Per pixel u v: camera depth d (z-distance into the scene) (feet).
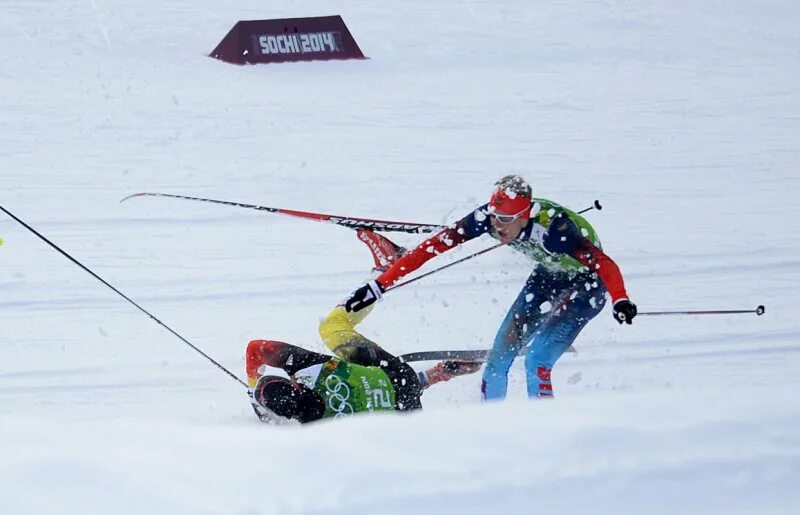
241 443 22.65
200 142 145.38
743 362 72.43
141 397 62.75
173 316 80.23
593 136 161.07
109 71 183.73
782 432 23.39
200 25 228.02
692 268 97.55
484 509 21.16
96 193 117.70
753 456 22.77
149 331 76.33
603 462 22.33
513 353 63.31
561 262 61.21
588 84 202.80
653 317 83.61
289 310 82.99
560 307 62.39
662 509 21.83
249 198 119.75
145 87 175.63
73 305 81.56
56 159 131.23
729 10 296.92
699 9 294.87
